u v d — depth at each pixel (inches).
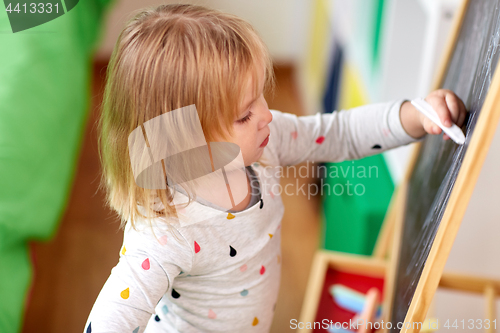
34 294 64.0
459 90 26.2
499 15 20.0
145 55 22.7
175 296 28.1
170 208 24.8
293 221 73.1
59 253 69.5
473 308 44.1
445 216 18.7
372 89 56.0
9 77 55.4
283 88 105.0
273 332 58.0
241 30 23.2
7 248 45.6
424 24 48.8
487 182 38.8
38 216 50.3
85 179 81.4
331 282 43.0
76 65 66.3
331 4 75.5
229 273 27.1
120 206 26.1
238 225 26.4
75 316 61.4
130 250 24.2
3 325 40.6
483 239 41.0
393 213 42.6
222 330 28.7
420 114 27.9
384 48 51.4
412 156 37.8
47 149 54.2
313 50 89.3
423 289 19.6
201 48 22.2
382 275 43.1
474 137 17.5
